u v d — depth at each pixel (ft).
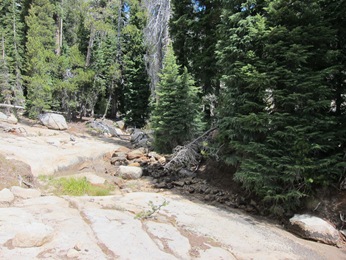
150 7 62.03
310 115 19.92
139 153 42.63
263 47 21.36
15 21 79.97
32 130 53.11
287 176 19.67
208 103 38.06
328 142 19.27
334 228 17.84
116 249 11.99
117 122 75.82
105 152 43.11
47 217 14.74
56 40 91.04
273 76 20.07
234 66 23.40
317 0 19.95
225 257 13.12
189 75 36.24
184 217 18.39
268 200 21.48
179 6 39.22
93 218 15.42
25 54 75.92
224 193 26.53
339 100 21.06
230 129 23.86
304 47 19.08
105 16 76.74
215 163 31.35
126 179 32.53
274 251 14.89
